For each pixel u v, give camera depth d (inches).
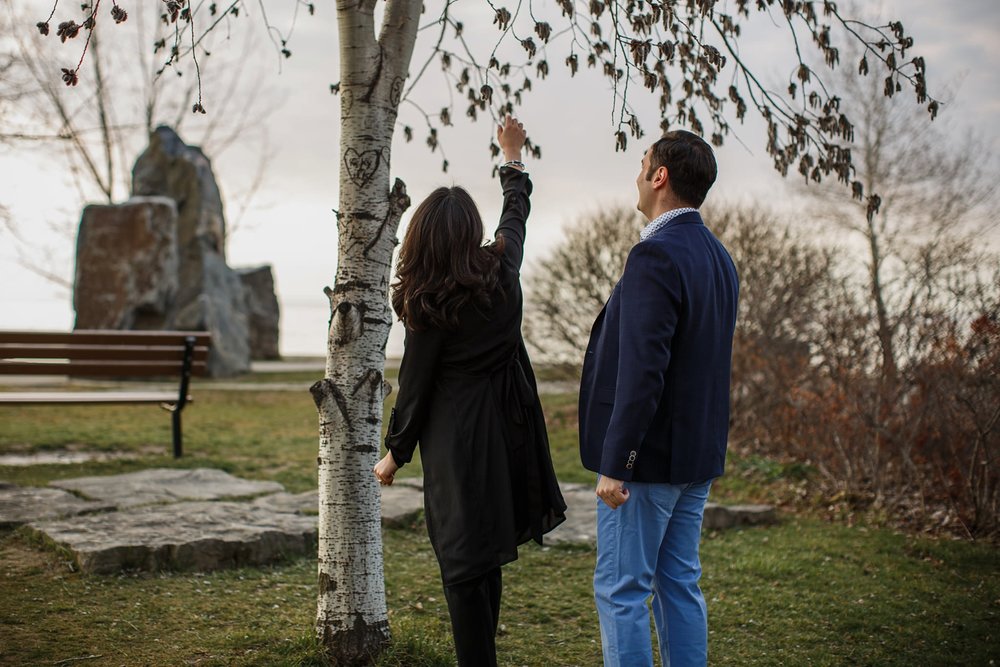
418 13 117.1
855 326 231.6
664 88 139.8
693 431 94.9
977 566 174.4
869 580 163.5
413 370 97.9
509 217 108.7
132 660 113.6
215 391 462.0
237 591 142.9
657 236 96.9
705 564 171.9
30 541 159.0
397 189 116.2
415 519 193.9
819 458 241.8
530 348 393.4
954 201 538.0
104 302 529.0
